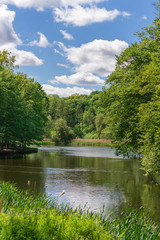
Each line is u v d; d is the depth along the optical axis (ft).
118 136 69.10
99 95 77.61
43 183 66.59
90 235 14.14
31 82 184.44
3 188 29.89
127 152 70.85
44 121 212.43
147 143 51.11
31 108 169.37
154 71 50.78
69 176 79.10
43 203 24.97
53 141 339.98
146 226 21.02
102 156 150.82
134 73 66.49
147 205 48.55
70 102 525.34
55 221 14.29
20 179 70.49
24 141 169.27
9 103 132.46
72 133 353.92
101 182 70.90
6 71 145.89
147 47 67.36
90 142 337.52
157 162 52.75
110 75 76.18
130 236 18.31
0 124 133.28
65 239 13.39
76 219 15.08
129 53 68.64
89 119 435.94
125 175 82.89
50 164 106.42
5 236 12.29
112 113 69.46
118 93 65.26
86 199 52.47
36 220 14.08
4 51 155.12
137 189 62.64
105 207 46.70
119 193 58.18
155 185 67.56
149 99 59.77
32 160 119.14
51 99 481.87
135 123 60.85
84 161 121.70
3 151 137.80
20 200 25.66
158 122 43.83
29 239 12.29
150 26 68.03
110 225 20.07
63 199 51.44
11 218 13.07
